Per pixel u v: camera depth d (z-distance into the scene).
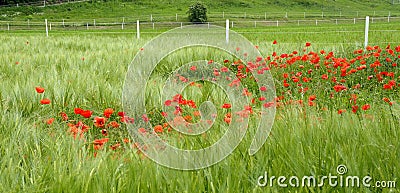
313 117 3.58
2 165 2.71
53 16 55.19
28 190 2.46
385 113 3.66
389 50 7.38
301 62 7.73
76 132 3.49
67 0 64.75
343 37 17.25
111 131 3.95
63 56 8.85
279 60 8.07
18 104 4.64
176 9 60.38
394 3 91.75
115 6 61.19
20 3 61.97
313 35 19.47
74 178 2.48
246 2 70.00
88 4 62.00
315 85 6.05
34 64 8.19
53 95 4.84
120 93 4.91
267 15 58.81
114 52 9.93
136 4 62.84
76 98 5.01
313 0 79.00
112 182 2.44
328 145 2.84
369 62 7.50
